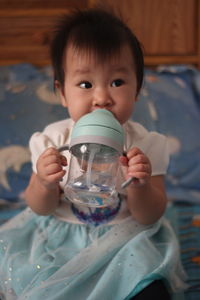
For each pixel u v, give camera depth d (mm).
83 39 894
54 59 979
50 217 1005
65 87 926
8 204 1356
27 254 934
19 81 1644
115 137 737
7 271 883
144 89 1604
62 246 935
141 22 1902
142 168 792
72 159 815
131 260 841
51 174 808
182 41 1928
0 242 959
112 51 867
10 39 1908
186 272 999
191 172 1480
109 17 982
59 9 1873
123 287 805
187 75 1733
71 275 832
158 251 893
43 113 1522
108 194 771
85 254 868
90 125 736
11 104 1552
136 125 1058
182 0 1901
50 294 797
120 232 922
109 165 776
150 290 792
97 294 789
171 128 1530
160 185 1016
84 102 865
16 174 1413
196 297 902
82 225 954
